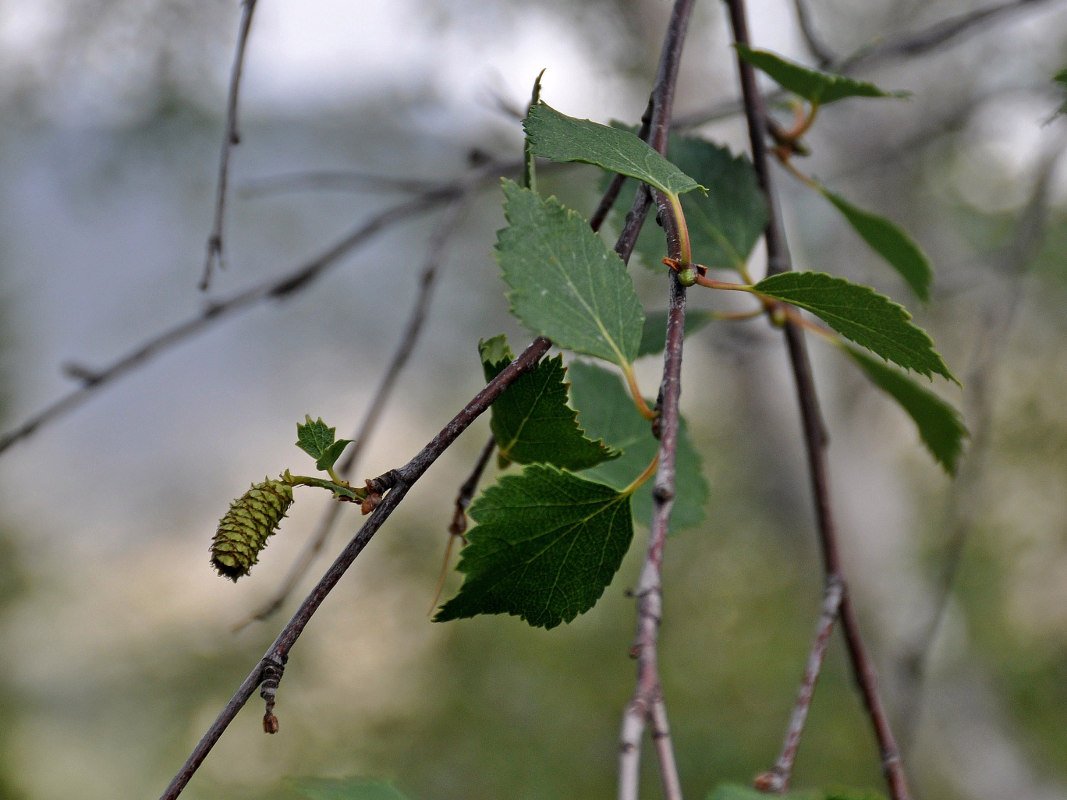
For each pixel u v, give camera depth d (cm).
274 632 310
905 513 354
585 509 90
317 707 296
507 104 121
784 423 346
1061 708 304
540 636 304
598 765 281
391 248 392
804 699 94
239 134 96
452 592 315
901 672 140
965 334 287
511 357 90
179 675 300
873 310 89
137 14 185
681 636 318
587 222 90
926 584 321
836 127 322
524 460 91
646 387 288
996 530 309
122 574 339
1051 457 292
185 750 286
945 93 296
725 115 124
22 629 284
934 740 303
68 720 285
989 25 139
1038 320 282
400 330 400
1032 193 164
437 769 281
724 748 283
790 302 90
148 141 228
